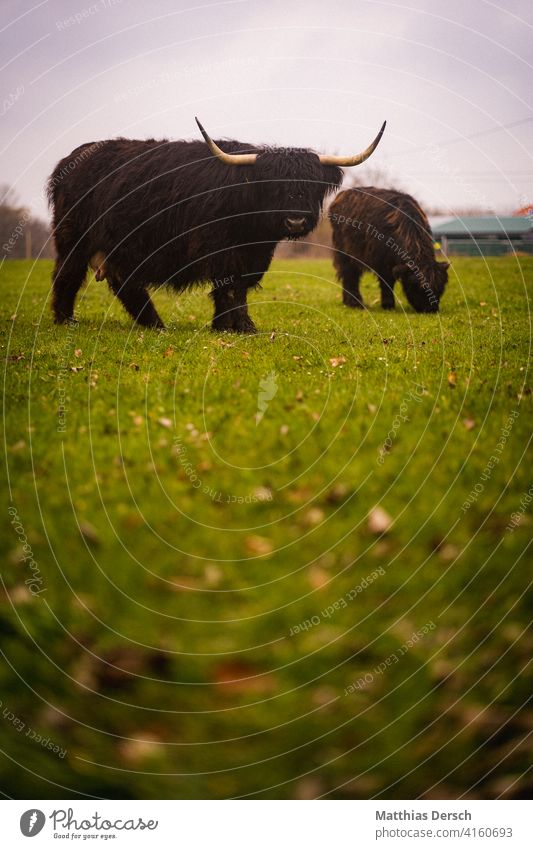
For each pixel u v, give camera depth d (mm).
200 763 3143
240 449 5051
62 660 3469
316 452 4949
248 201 9586
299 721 3201
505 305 14031
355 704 3258
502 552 4035
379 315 12633
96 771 3127
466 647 3514
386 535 4152
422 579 3857
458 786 3072
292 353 8281
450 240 43875
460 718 3219
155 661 3447
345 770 3115
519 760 3107
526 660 3447
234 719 3221
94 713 3273
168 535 4113
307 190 9531
